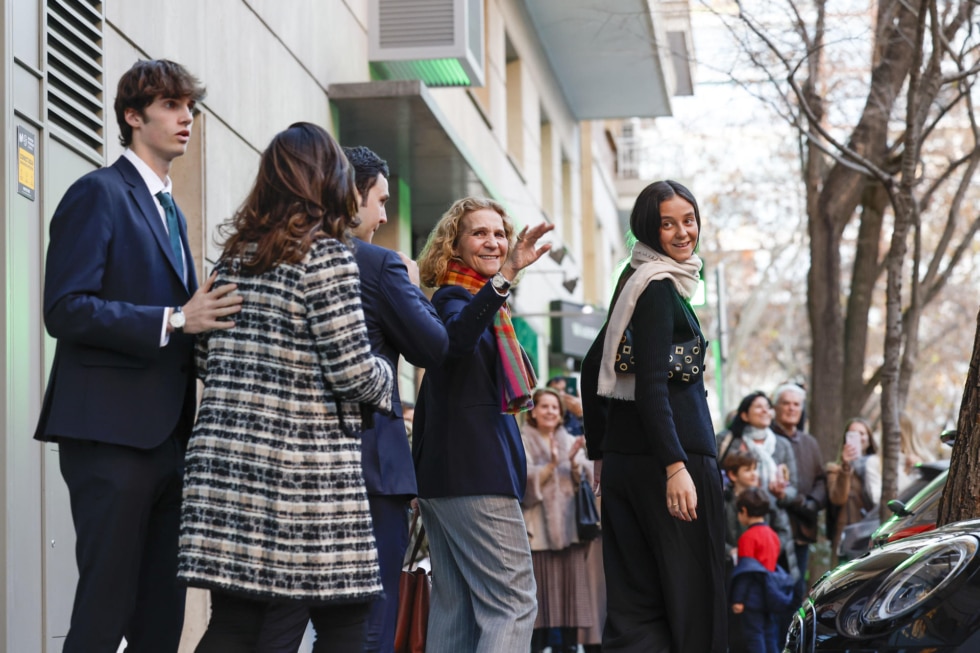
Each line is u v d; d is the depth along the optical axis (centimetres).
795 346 4841
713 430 582
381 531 535
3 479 596
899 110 1562
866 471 1235
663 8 1784
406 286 531
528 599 585
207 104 948
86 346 488
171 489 512
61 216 494
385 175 598
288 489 431
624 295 576
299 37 1182
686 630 562
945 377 4831
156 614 515
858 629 491
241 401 437
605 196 3459
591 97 2738
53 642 639
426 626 629
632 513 583
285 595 426
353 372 437
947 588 472
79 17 720
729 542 1141
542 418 1070
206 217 938
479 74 1472
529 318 2233
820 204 1767
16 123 627
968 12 1218
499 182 2019
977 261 3988
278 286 442
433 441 591
